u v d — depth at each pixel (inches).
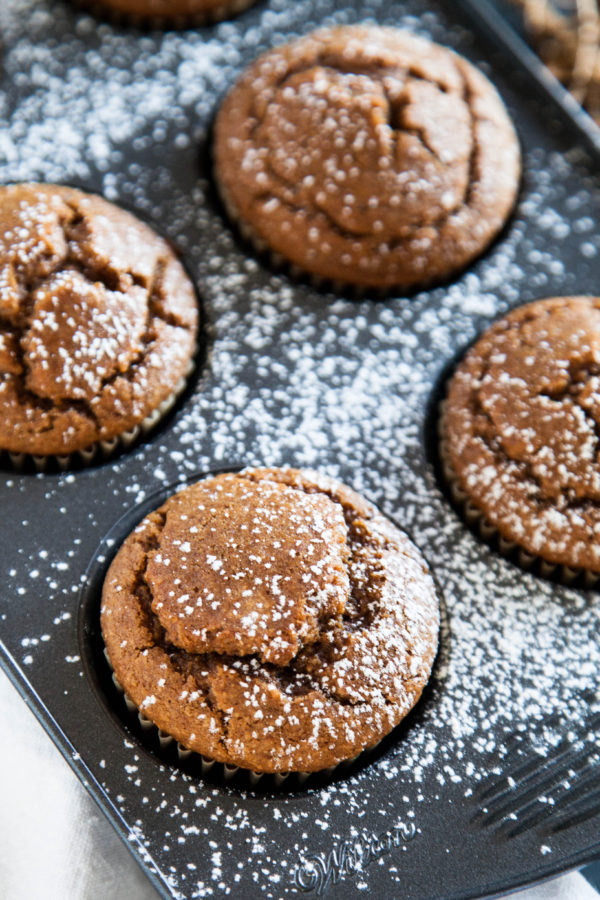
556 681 13.9
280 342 15.0
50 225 14.3
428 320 15.3
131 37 16.3
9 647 13.5
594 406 14.2
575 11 17.7
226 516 13.5
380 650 13.3
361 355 15.0
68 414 14.1
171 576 13.3
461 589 14.2
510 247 15.7
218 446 14.5
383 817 13.2
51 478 14.2
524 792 13.4
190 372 14.9
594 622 14.2
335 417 14.7
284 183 15.2
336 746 13.1
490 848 13.2
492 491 14.3
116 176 15.5
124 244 14.6
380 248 15.1
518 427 14.3
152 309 14.6
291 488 13.9
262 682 13.1
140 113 15.9
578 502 14.2
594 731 13.7
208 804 13.1
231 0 16.5
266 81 15.6
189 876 12.8
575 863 13.2
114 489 14.2
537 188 16.0
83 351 14.0
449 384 14.9
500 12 17.7
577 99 17.4
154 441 14.4
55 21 16.3
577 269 15.7
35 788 13.7
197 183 15.6
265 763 13.0
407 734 13.6
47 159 15.5
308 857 13.0
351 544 13.7
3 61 15.9
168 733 13.2
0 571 13.8
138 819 13.0
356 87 15.3
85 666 13.5
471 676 13.9
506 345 14.8
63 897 13.4
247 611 13.1
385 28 16.1
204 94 16.1
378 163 15.1
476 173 15.5
